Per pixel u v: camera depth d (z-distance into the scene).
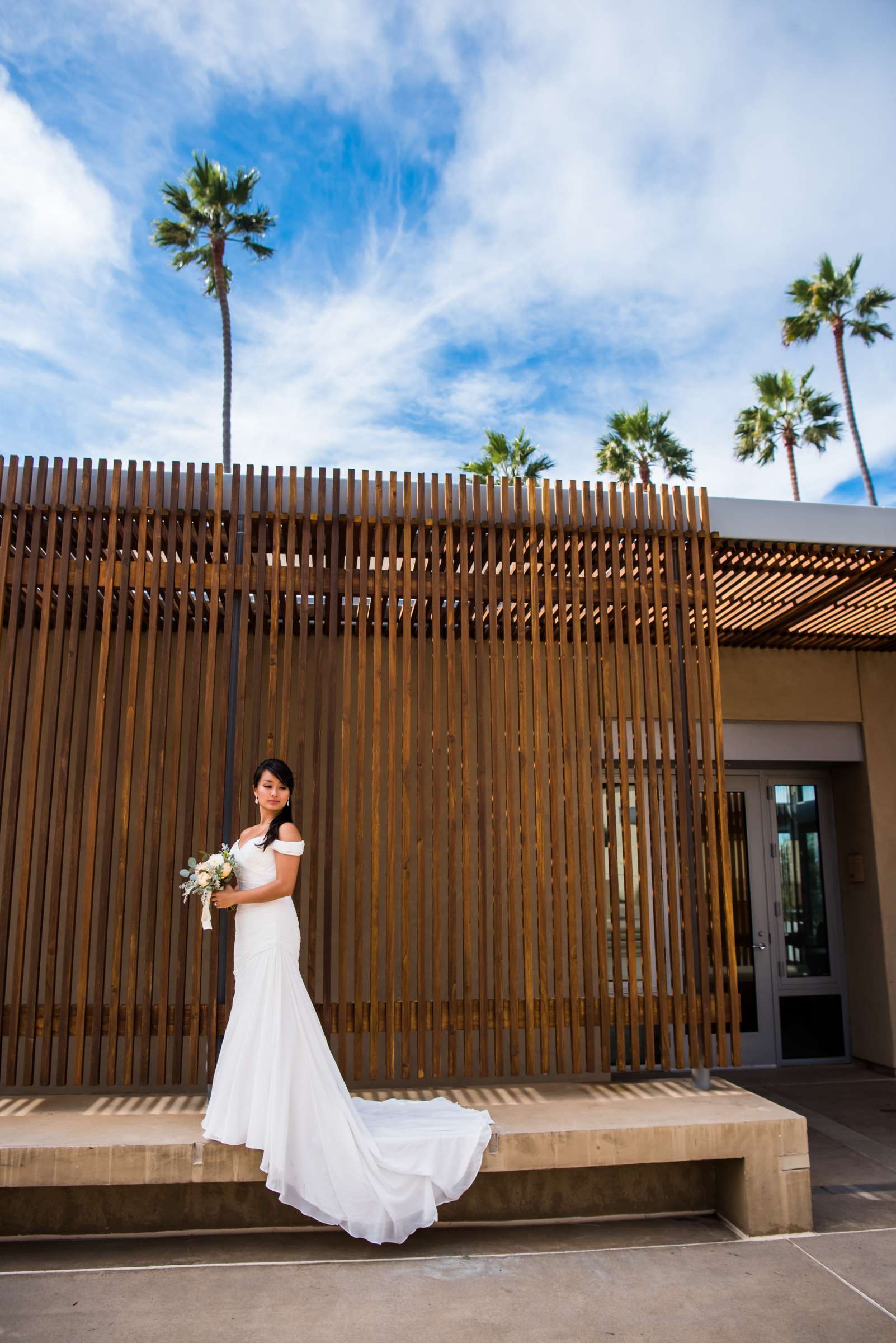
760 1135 3.86
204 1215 3.81
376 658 4.58
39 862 4.28
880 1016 7.02
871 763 7.26
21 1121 3.87
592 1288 3.28
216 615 4.51
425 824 5.09
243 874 3.70
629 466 24.66
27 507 4.53
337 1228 3.84
